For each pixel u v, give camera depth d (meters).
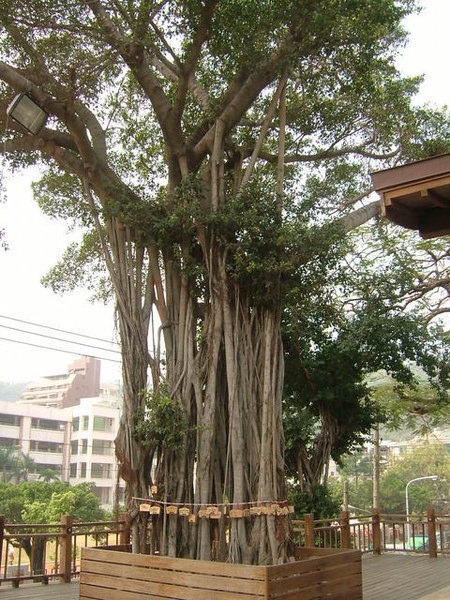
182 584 5.74
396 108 10.26
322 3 7.53
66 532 8.35
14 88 7.53
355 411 12.52
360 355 11.74
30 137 8.18
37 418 45.78
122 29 7.93
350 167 11.16
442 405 16.31
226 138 8.42
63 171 10.22
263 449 6.68
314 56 8.29
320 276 7.42
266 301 7.14
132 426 6.95
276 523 6.51
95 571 6.39
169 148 7.96
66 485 28.06
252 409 6.91
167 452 6.88
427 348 12.14
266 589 5.26
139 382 7.24
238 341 7.07
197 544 6.60
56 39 8.00
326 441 12.41
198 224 7.16
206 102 8.51
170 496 6.76
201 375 7.15
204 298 7.43
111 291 12.06
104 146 8.19
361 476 48.91
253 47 7.73
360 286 12.20
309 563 5.85
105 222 7.84
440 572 9.50
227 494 6.76
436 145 10.55
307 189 10.01
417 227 5.77
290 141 10.36
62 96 7.81
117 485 16.69
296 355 11.95
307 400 12.41
